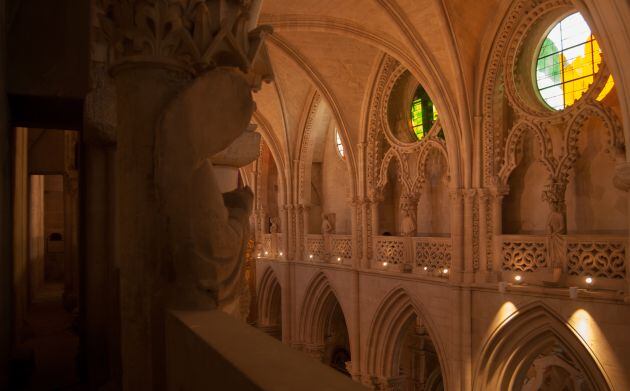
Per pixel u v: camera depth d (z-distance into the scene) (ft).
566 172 44.50
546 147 45.91
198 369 8.96
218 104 12.08
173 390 10.91
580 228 47.44
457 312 51.83
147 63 12.05
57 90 16.16
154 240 11.93
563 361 60.75
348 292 71.82
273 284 95.96
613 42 33.65
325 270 77.05
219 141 12.25
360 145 68.23
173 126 11.48
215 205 12.09
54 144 48.34
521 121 47.93
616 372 39.63
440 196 66.08
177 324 10.59
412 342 78.54
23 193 31.17
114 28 12.35
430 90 53.42
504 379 49.21
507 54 48.75
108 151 20.56
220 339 8.68
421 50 51.65
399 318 63.57
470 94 51.11
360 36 56.85
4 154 14.20
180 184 11.51
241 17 12.66
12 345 19.58
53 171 47.85
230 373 7.25
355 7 53.06
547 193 45.60
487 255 50.60
